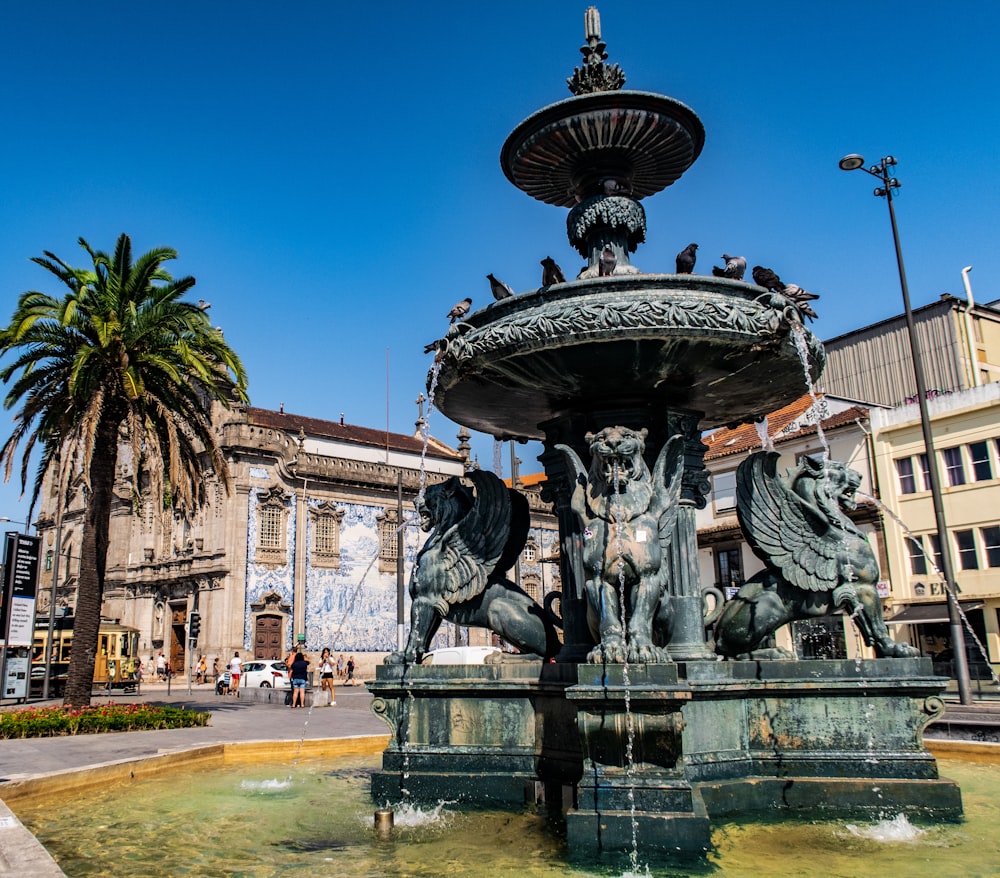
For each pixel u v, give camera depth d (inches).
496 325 240.4
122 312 641.0
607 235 294.5
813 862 177.8
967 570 1002.1
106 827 223.5
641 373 246.8
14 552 824.9
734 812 223.5
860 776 231.3
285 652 1547.7
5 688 820.6
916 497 1054.4
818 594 259.9
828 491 263.1
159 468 641.6
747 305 233.3
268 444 1592.0
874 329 1300.4
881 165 735.1
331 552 1640.0
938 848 188.9
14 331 593.6
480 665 255.8
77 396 605.0
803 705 239.6
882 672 239.1
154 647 1704.0
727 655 268.1
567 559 273.0
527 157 293.9
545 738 241.8
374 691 262.2
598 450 226.7
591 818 189.3
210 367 680.4
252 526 1552.7
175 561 1670.8
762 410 301.9
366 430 1934.1
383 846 198.7
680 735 194.2
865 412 1126.4
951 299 1221.7
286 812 242.5
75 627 623.2
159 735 474.6
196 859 188.7
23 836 166.4
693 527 273.9
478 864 181.0
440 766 251.0
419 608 271.3
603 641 213.9
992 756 322.3
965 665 645.9
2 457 645.3
